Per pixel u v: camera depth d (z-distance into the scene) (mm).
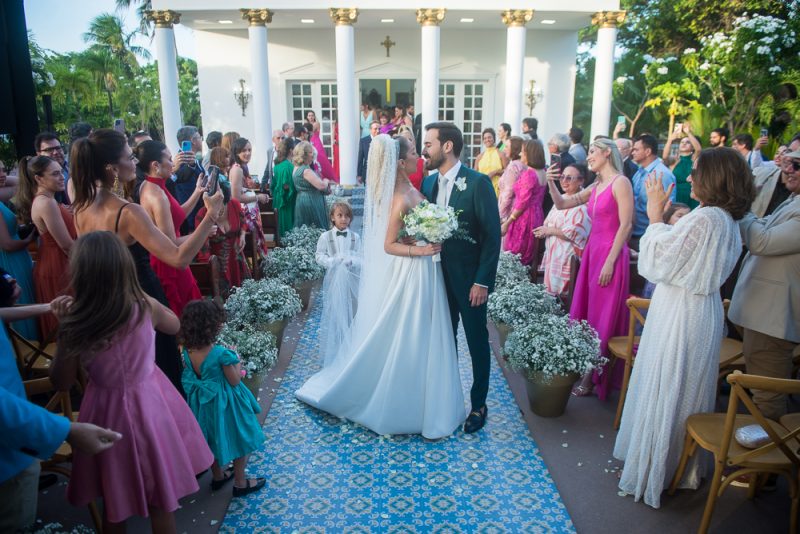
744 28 11852
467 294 3582
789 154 2998
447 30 14695
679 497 3021
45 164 3617
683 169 7914
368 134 14070
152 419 2277
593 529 2785
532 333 3789
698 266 2656
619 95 18547
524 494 3062
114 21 25938
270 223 7203
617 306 3955
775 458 2523
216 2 12031
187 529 2795
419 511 2936
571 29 14656
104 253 2092
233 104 14508
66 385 2258
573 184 4773
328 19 13172
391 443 3561
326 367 4352
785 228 2873
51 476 3160
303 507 2975
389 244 3535
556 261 4895
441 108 15180
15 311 2367
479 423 3691
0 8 3637
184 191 5148
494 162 9023
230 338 3801
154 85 27359
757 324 3068
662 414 2840
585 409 3965
